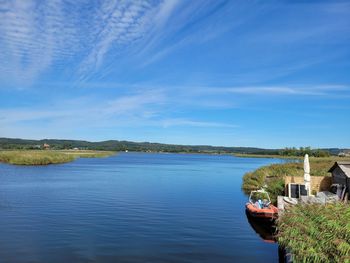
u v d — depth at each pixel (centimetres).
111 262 1636
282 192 3378
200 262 1677
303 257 1217
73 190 4325
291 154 9456
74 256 1708
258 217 2475
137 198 3778
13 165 8550
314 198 2392
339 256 1105
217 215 2886
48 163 9744
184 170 9350
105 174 7088
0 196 3712
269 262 1694
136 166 10669
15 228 2253
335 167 3061
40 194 3909
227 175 7769
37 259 1650
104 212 2891
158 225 2444
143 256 1738
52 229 2244
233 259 1731
